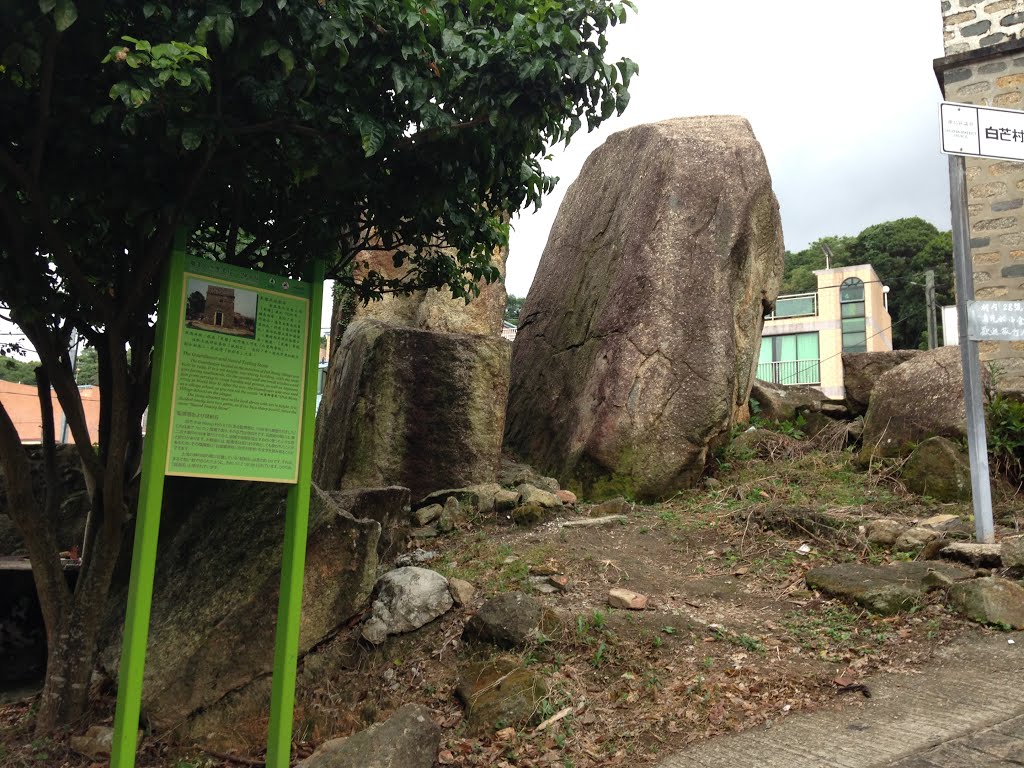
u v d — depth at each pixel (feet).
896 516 19.85
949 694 11.79
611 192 30.25
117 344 12.89
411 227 15.88
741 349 25.94
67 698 13.42
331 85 11.39
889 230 115.44
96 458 13.60
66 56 10.78
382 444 23.12
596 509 21.88
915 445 22.72
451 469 23.62
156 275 13.76
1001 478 21.35
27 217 12.46
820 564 17.35
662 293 25.16
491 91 11.65
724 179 26.45
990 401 22.43
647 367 24.38
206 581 14.60
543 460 26.96
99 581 13.58
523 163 14.70
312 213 14.17
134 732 10.30
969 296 17.94
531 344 31.27
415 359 23.90
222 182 12.26
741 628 14.65
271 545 14.58
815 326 95.40
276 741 11.43
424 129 12.28
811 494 21.90
